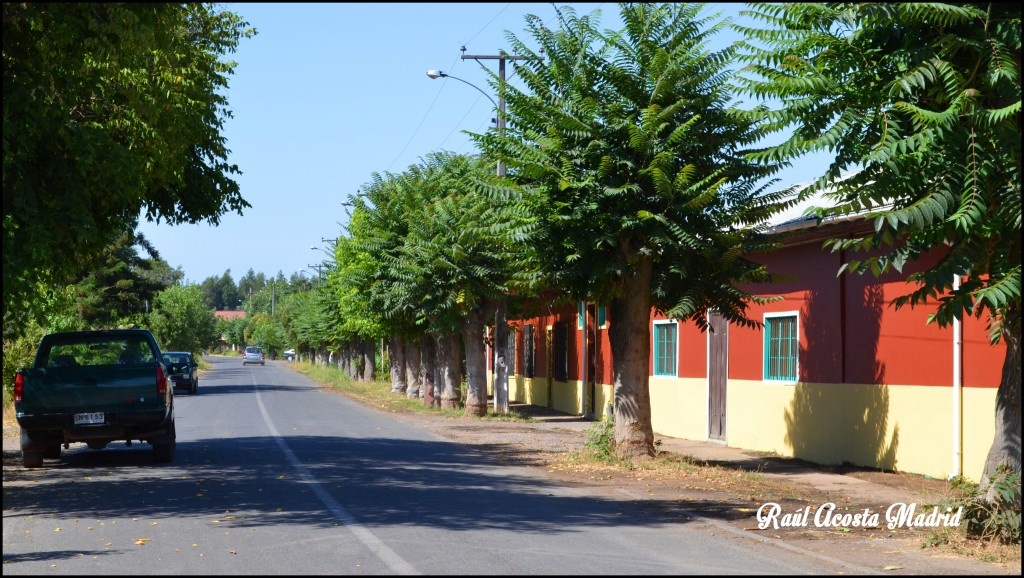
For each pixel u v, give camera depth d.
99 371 14.70
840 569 7.87
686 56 14.23
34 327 24.94
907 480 13.91
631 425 15.79
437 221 26.31
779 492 12.70
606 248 14.85
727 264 14.66
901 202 9.14
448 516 10.14
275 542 8.63
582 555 8.18
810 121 9.30
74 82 11.37
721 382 20.38
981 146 8.37
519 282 16.00
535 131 14.95
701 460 16.28
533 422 26.67
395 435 21.50
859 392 15.75
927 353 14.25
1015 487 8.98
